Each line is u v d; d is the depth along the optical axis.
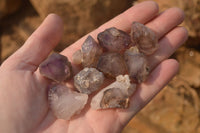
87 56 0.28
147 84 0.28
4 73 0.26
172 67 0.28
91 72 0.27
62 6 0.42
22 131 0.25
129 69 0.28
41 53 0.28
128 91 0.27
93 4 0.41
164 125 0.37
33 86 0.26
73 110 0.26
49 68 0.27
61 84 0.28
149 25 0.30
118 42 0.29
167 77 0.28
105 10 0.42
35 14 0.50
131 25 0.31
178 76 0.41
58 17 0.28
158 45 0.29
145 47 0.29
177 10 0.30
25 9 0.51
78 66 0.29
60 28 0.28
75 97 0.27
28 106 0.25
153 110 0.38
